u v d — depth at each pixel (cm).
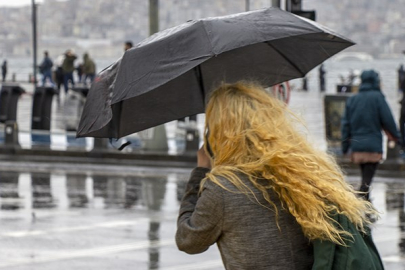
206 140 524
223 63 628
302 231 485
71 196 2127
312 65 639
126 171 2666
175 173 2619
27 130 3616
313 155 504
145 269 1340
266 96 515
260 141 495
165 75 532
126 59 546
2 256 1423
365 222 497
